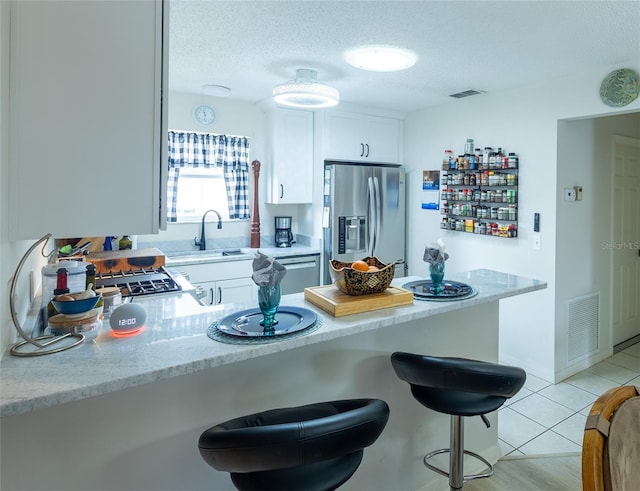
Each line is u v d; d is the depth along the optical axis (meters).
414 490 1.94
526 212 3.35
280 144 3.97
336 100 3.03
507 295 1.87
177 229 3.91
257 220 4.17
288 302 1.68
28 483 1.11
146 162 1.25
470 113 3.75
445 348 2.00
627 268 4.00
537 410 2.84
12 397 0.90
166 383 1.29
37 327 1.38
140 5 1.22
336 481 1.15
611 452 0.81
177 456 1.31
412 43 2.39
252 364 1.44
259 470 1.02
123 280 2.43
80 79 1.16
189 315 1.51
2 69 1.04
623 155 3.82
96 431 1.19
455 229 3.87
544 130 3.19
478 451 2.21
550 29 2.19
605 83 2.81
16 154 1.11
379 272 1.62
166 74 1.26
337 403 1.37
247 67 2.88
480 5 1.92
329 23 2.13
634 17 2.04
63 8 1.13
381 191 4.18
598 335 3.65
